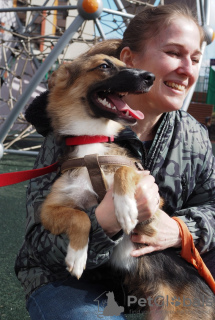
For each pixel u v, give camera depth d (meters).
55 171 2.10
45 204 1.89
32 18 9.41
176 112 2.29
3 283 2.54
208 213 2.10
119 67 2.25
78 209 1.97
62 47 4.21
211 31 4.05
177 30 2.15
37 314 1.69
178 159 2.13
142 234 1.90
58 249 1.68
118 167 2.03
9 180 1.95
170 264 2.01
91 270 1.89
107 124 2.21
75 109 2.25
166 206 2.13
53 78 2.56
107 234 1.74
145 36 2.24
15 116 4.52
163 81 2.16
